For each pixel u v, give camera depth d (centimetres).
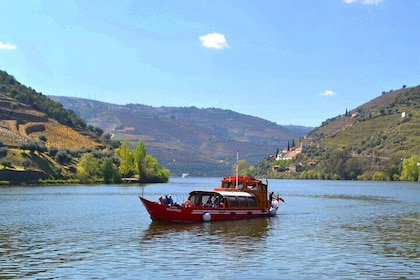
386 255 4516
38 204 10638
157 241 5288
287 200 14112
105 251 4619
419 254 4578
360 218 8269
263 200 8231
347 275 3709
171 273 3716
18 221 7175
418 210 10275
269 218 8088
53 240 5294
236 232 6112
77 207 9881
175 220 7019
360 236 5831
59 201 11694
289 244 5147
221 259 4269
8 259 4197
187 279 3544
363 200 14075
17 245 4934
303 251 4706
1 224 6775
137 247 4872
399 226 6994
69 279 3512
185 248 4838
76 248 4778
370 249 4847
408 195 17050
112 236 5644
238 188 8244
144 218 7681
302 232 6184
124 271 3766
